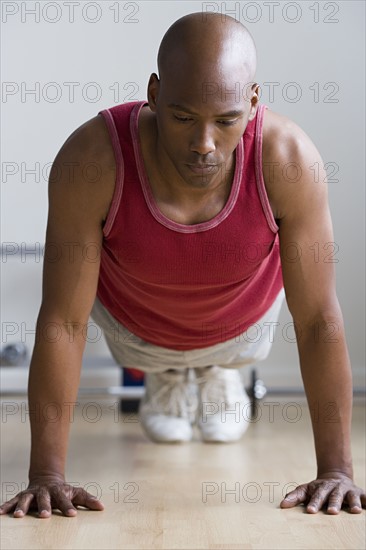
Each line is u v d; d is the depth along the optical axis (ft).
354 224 20.18
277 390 17.84
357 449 14.56
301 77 20.03
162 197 10.03
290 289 10.71
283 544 9.06
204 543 9.11
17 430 16.84
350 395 10.77
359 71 20.04
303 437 15.98
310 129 20.10
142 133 9.98
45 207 20.21
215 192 10.02
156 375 15.64
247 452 14.58
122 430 16.92
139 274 10.77
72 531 9.50
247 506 10.59
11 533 9.43
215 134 8.89
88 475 12.69
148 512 10.33
